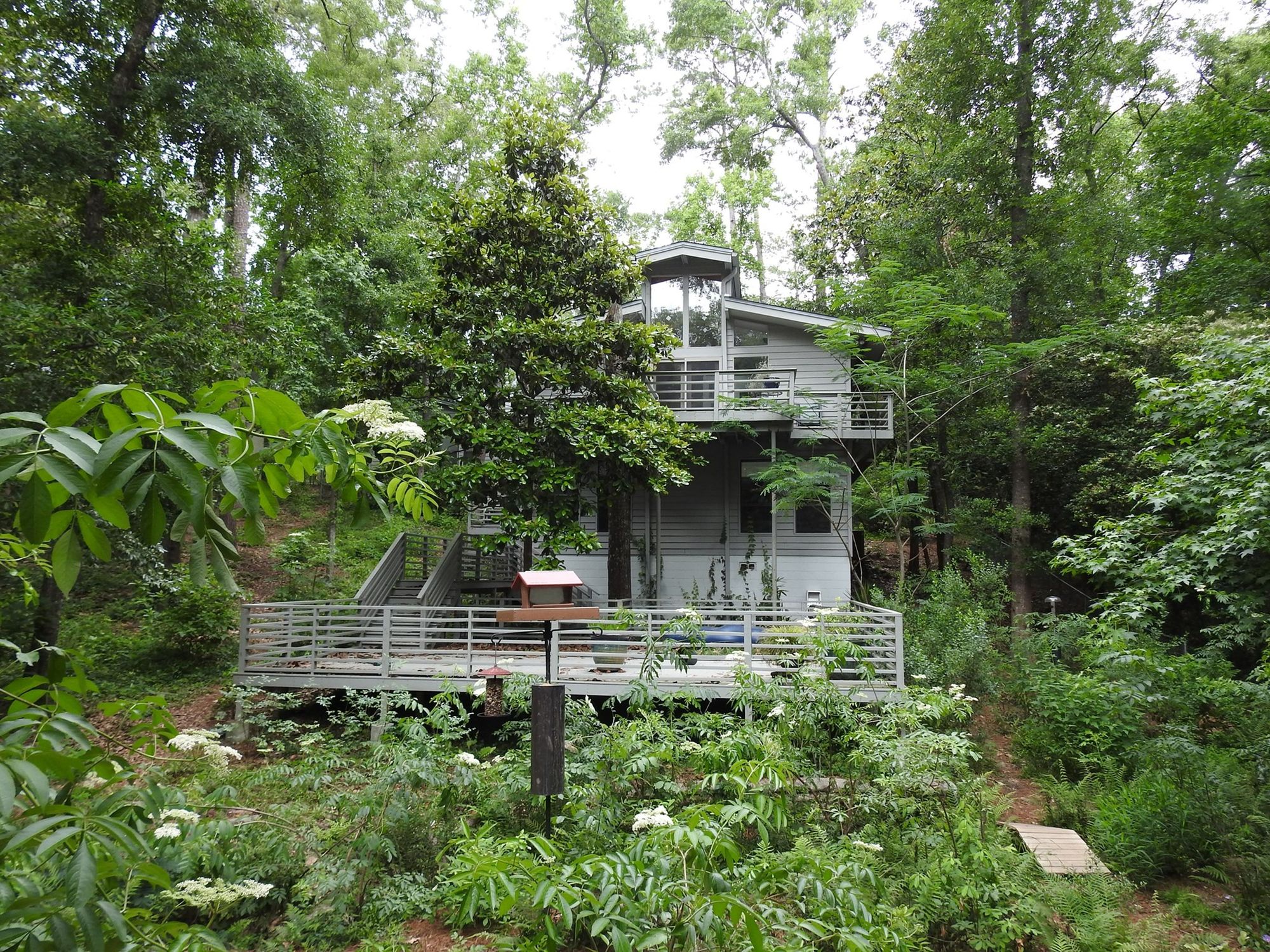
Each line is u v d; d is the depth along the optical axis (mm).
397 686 10836
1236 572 8508
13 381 9531
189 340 11523
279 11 20797
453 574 16953
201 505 1688
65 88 12812
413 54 24328
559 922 4469
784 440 17500
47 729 1874
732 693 9594
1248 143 14906
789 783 6020
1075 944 5496
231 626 13570
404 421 2504
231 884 4727
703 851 3461
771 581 17219
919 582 17922
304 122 14617
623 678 10250
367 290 17828
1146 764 8727
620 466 12953
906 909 5289
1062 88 17422
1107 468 17609
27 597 2395
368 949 5332
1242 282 15070
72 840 1769
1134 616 7773
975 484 21922
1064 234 17906
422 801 7102
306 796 7789
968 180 18125
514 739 9453
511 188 13523
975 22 17031
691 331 17906
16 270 11406
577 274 13703
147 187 13227
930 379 16797
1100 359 17812
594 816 5859
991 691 11742
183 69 13273
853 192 23500
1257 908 6414
